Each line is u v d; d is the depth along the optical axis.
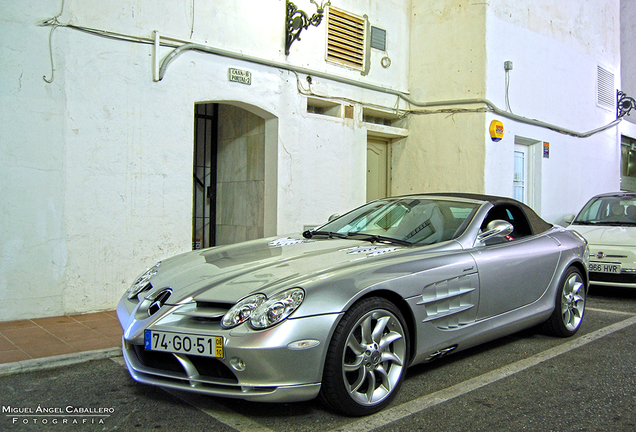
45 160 5.08
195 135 8.05
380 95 8.43
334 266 3.12
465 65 8.50
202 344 2.75
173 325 2.91
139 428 2.80
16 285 4.96
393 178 9.20
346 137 7.86
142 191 5.71
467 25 8.48
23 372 3.70
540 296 4.34
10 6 4.88
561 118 10.59
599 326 5.17
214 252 3.95
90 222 5.36
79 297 5.31
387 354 3.06
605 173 12.46
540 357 4.11
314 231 4.38
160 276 3.51
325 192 7.59
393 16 8.65
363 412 2.93
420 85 8.87
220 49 6.32
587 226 7.37
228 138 7.95
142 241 5.72
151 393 3.32
